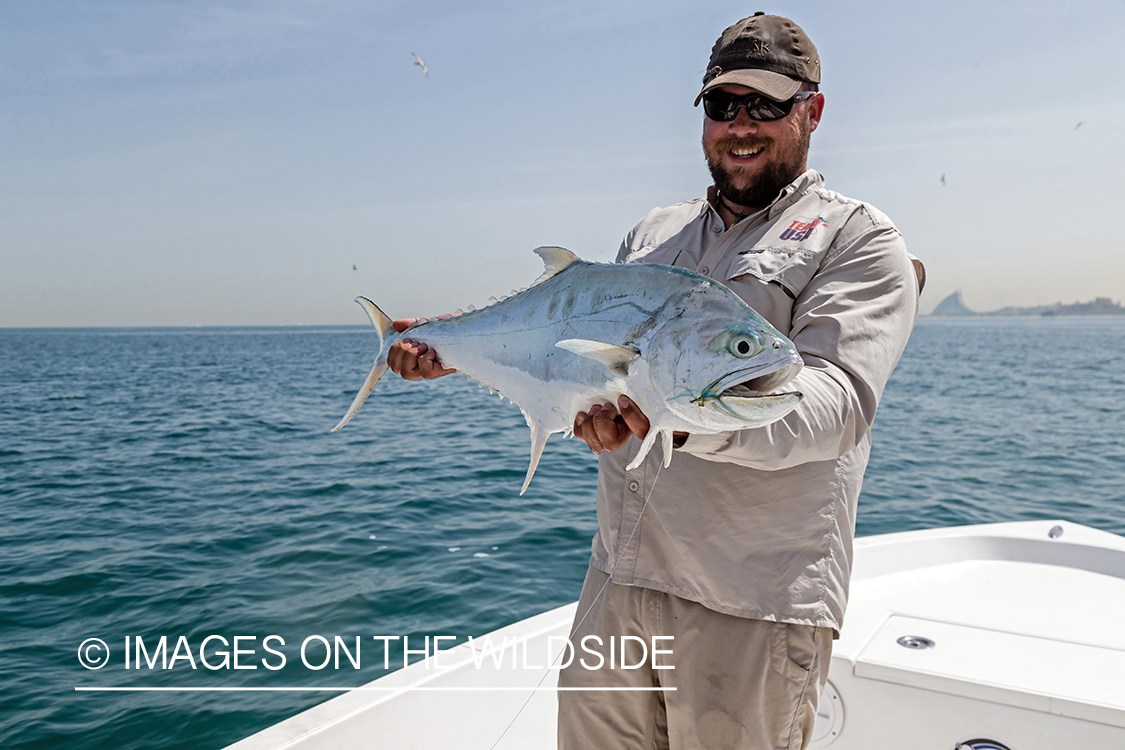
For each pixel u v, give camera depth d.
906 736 2.59
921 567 3.67
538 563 6.31
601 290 1.57
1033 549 3.75
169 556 6.62
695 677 1.83
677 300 1.41
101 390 26.06
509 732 2.54
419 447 12.66
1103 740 2.33
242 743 2.28
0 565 6.44
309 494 9.00
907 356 57.16
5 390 26.00
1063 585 3.43
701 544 1.81
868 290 1.65
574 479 9.60
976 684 2.47
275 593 5.73
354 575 6.05
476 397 22.70
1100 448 13.73
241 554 6.66
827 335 1.58
